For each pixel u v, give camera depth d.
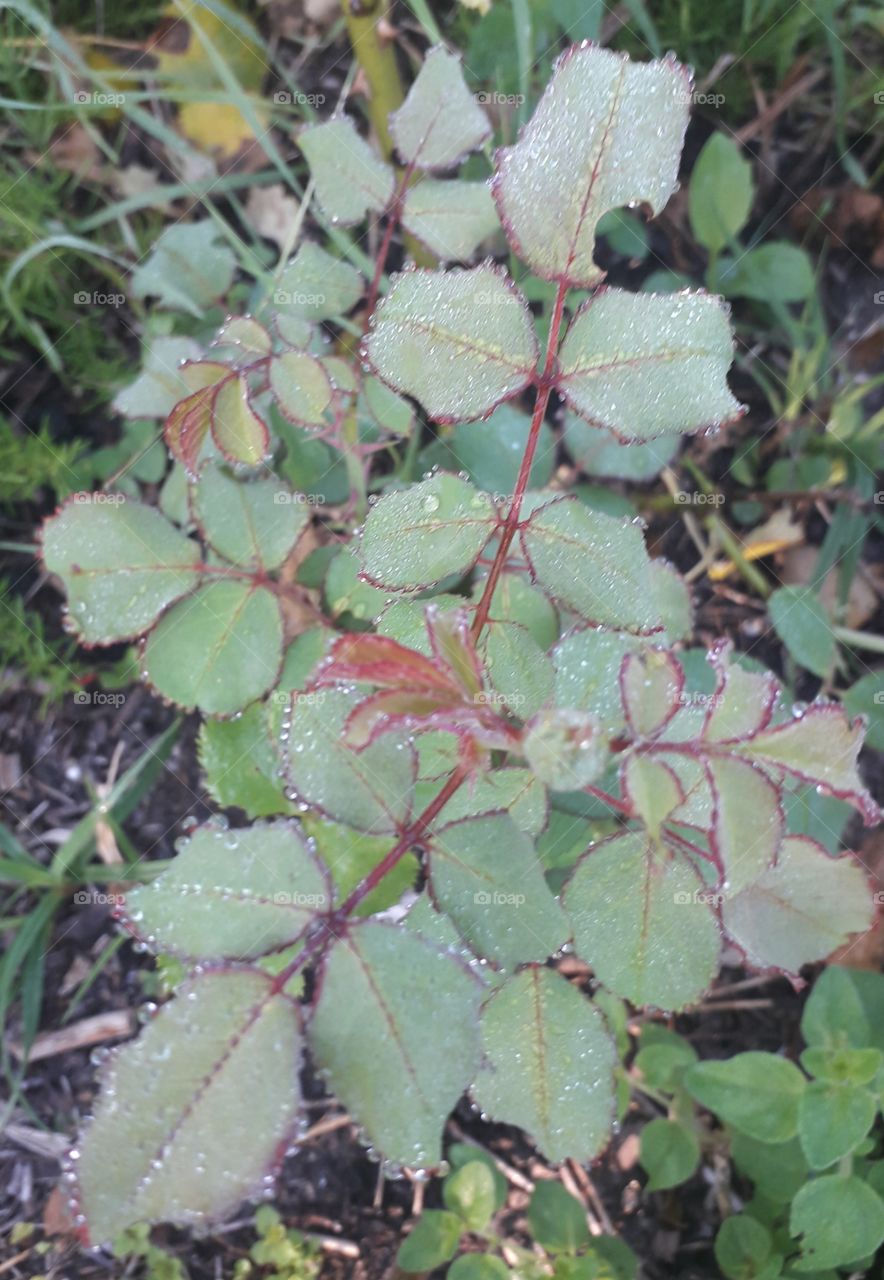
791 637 0.31
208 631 0.23
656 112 0.15
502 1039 0.19
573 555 0.18
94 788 0.33
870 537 0.36
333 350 0.33
